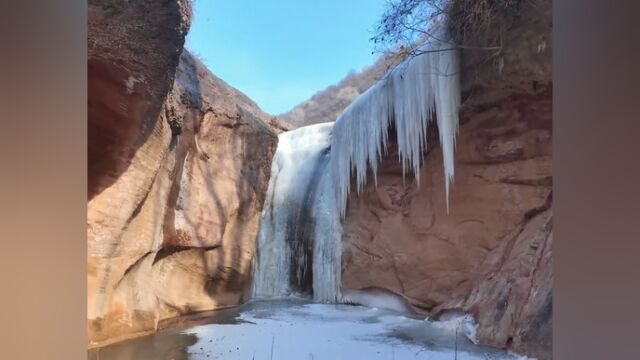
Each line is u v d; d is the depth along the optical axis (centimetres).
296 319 486
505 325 351
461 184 480
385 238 562
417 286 516
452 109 473
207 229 515
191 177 495
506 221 439
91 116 330
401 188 552
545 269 340
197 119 503
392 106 547
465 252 472
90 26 292
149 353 348
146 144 387
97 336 349
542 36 386
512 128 433
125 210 371
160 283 463
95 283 346
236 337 403
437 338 393
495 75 432
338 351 362
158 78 363
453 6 449
